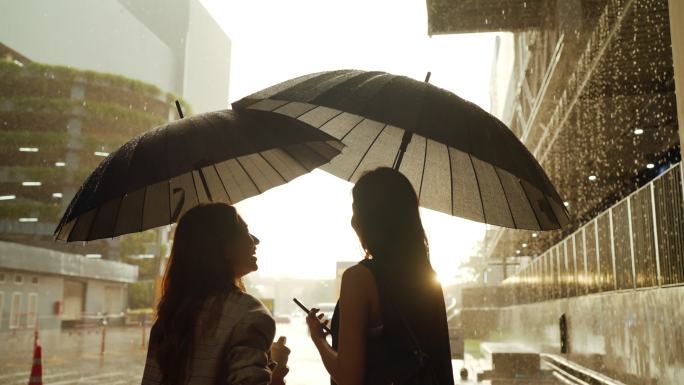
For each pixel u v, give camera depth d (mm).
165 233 80438
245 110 3131
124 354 22828
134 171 2836
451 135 2658
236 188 3320
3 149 72062
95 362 19219
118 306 74312
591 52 13250
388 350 2232
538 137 22031
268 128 3004
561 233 34125
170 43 145375
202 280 2367
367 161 3244
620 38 11844
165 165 2828
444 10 16859
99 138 74312
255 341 2291
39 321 51812
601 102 15961
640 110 16484
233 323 2299
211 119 3053
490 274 82062
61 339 34594
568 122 17641
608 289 11719
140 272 80500
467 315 45156
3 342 30953
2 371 16203
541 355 20344
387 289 2264
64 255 54656
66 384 13578
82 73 77000
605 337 11734
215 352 2273
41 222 69562
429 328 2301
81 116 74750
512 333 33188
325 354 2387
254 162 3383
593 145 20516
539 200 3035
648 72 13945
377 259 2348
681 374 7566
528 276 26000
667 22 11000
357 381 2211
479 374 15008
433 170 3160
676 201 7734
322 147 3264
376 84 2770
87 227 3068
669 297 8008
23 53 83875
